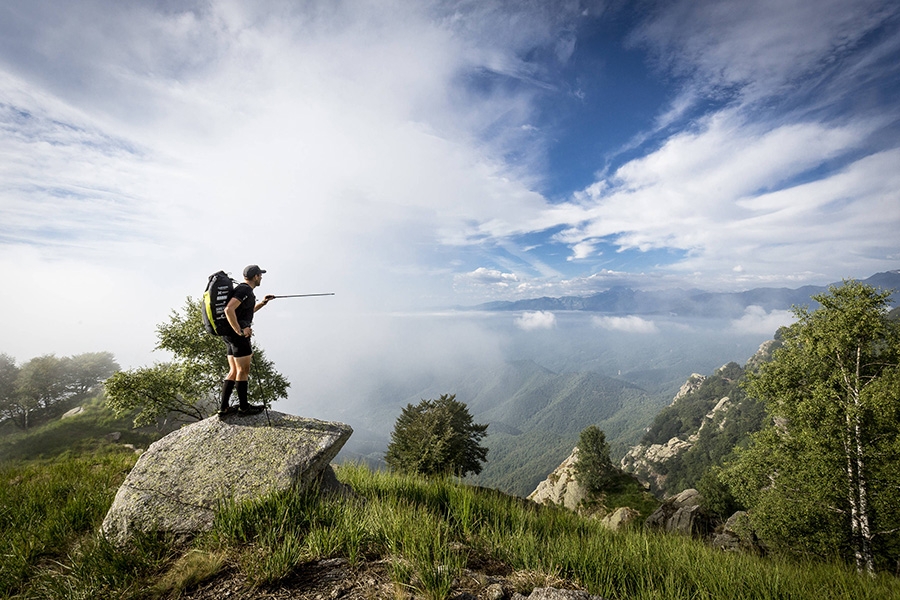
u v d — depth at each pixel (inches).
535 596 131.6
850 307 593.6
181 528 166.9
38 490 232.8
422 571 133.8
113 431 1852.9
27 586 138.3
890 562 531.5
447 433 977.5
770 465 650.2
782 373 658.8
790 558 448.1
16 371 2397.9
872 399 546.3
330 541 155.9
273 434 222.5
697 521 807.7
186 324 615.2
